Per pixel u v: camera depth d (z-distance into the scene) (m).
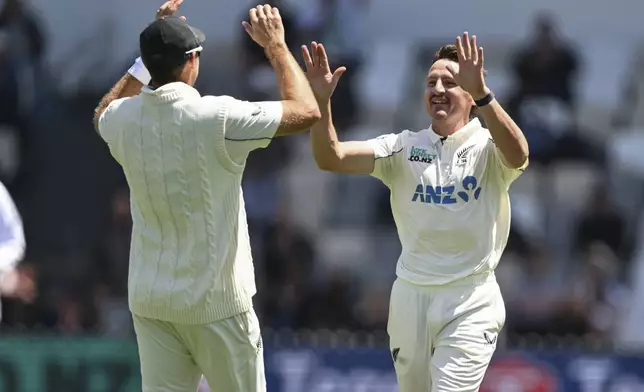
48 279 37.88
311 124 15.84
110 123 15.96
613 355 27.17
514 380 27.22
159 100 15.51
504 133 16.59
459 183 17.44
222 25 42.97
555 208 39.19
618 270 37.94
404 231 17.95
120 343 27.20
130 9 43.72
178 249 15.87
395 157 17.97
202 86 41.44
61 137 41.41
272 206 39.28
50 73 42.28
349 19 42.06
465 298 17.50
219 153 15.49
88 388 27.16
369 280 38.03
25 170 40.88
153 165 15.65
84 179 40.97
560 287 37.22
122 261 37.62
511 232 38.31
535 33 41.16
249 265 16.34
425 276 17.62
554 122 40.38
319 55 17.31
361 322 36.25
